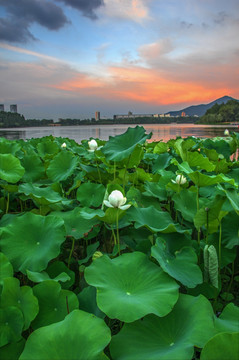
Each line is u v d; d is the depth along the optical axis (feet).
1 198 11.60
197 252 7.64
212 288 6.77
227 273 9.39
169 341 4.59
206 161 10.00
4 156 10.75
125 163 11.02
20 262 6.45
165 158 16.55
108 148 9.80
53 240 6.65
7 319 4.87
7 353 4.60
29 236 6.95
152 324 4.85
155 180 14.35
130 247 8.52
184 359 3.88
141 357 4.18
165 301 4.98
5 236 6.79
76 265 8.95
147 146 25.85
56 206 10.02
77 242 10.52
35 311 4.94
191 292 6.73
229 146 18.66
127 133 10.19
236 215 8.34
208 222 7.58
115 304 4.82
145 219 8.11
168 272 5.63
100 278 5.44
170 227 7.05
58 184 11.99
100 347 3.99
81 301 5.91
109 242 9.72
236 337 3.71
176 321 4.90
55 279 5.76
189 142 10.62
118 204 6.89
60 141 28.09
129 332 4.69
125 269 5.82
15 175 10.62
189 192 10.18
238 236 7.86
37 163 13.84
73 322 4.36
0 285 5.51
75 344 4.05
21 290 5.26
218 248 8.03
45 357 3.92
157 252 6.10
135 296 5.24
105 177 13.80
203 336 4.36
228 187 7.39
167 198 11.76
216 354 3.68
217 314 7.38
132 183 13.51
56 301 5.41
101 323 4.36
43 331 4.25
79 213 8.50
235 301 8.04
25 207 13.07
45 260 6.33
